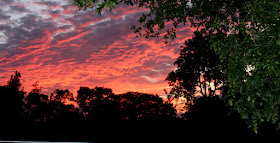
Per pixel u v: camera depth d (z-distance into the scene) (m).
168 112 37.88
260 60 4.05
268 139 11.28
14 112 33.22
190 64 25.22
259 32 4.07
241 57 4.13
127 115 41.84
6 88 33.38
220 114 18.36
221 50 4.47
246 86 4.21
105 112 42.00
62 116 38.81
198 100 22.11
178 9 6.89
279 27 3.68
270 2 4.05
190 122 22.47
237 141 14.03
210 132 18.25
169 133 25.83
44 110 36.59
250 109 4.54
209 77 22.72
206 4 7.14
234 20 6.55
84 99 43.00
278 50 3.74
